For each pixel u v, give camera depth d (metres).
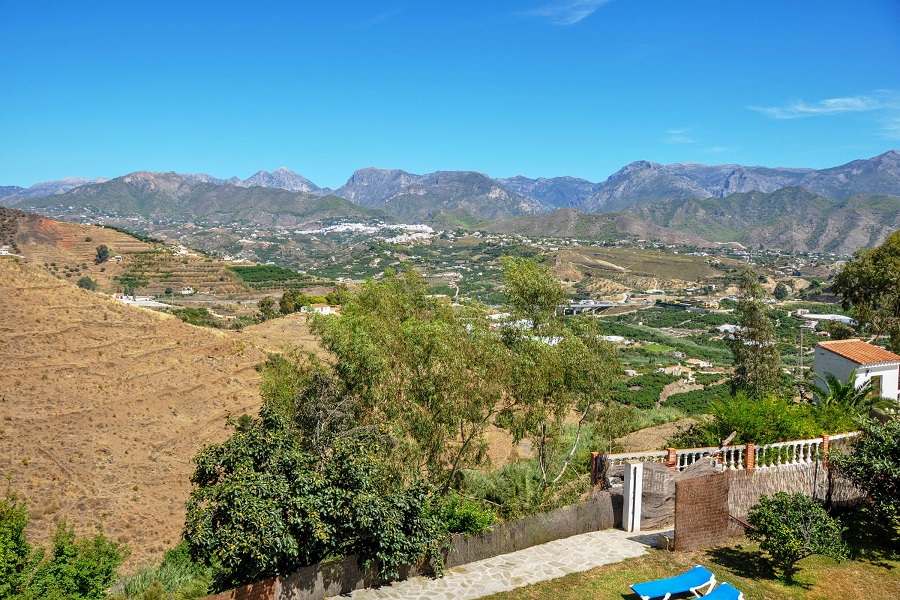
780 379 35.31
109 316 52.97
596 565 15.55
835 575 15.10
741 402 22.61
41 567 17.53
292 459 14.38
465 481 20.12
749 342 35.72
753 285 35.47
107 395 42.56
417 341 17.80
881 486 16.88
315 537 13.29
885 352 30.84
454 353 17.50
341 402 18.12
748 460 18.38
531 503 18.19
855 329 44.78
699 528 16.39
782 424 21.17
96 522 31.08
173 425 42.12
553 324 21.67
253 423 16.78
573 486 19.42
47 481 32.88
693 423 29.86
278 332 70.00
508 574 15.15
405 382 18.16
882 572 15.33
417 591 14.35
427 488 16.09
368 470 14.51
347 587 14.31
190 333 54.97
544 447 20.08
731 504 17.16
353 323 19.77
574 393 19.64
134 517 32.25
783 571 15.20
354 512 13.77
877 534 17.55
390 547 14.05
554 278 22.38
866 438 18.23
